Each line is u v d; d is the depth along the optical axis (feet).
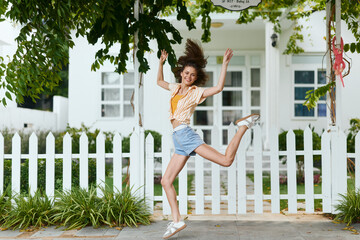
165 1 15.48
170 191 11.68
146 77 35.68
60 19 13.57
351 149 26.81
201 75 12.14
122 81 36.42
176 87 12.04
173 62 15.11
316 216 14.99
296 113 36.50
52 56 14.32
